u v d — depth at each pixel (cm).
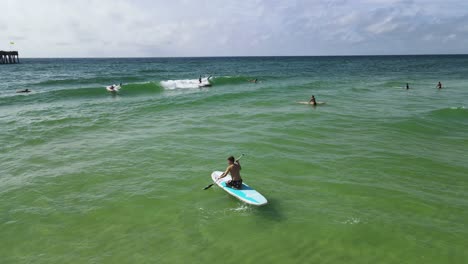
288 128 1848
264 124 1955
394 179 1148
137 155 1416
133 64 11044
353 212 924
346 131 1786
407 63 12169
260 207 959
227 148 1505
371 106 2530
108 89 3406
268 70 7775
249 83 4556
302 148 1495
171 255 736
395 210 932
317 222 873
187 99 2864
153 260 717
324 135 1709
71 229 845
